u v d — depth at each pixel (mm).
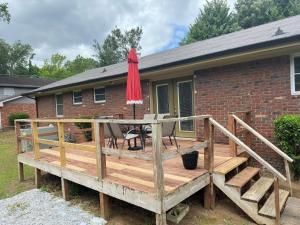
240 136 5977
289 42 4676
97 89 10438
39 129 9094
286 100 5453
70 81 11734
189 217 3807
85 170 4477
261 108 5816
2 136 15891
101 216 3963
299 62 5281
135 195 3428
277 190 3436
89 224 3738
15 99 20828
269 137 5711
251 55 5551
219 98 6527
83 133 9859
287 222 3512
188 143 6617
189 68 6820
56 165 4965
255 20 22969
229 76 6320
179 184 3486
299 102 5285
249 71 5973
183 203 4203
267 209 3654
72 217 3984
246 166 4969
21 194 5195
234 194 3859
